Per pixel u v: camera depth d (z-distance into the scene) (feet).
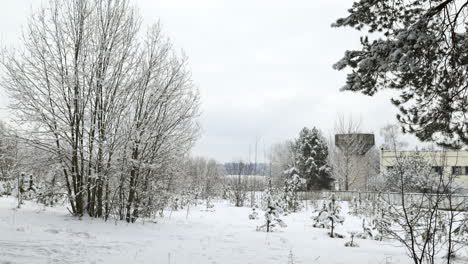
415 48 19.48
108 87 33.14
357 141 121.60
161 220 42.06
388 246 31.58
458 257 24.93
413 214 21.61
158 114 36.73
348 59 21.83
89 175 31.89
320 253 25.76
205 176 126.82
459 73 21.38
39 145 31.89
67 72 31.99
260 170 156.15
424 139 22.21
